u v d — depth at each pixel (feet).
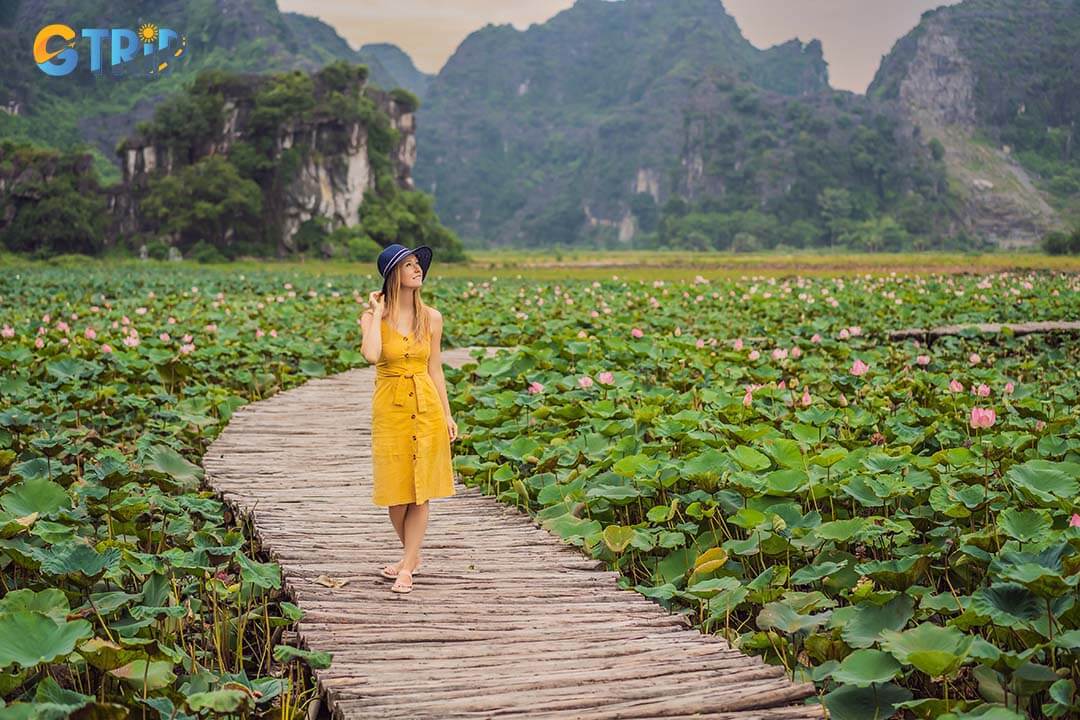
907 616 14.79
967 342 50.24
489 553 20.49
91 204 328.29
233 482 26.14
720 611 16.31
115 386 34.60
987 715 11.85
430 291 88.89
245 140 337.72
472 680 14.24
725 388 34.91
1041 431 26.58
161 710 12.80
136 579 17.95
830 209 594.65
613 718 13.06
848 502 22.43
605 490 21.58
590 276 210.38
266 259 326.65
